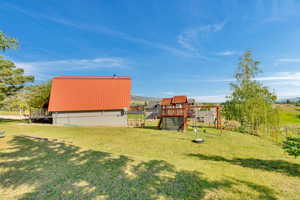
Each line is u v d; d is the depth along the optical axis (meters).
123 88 20.89
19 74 17.20
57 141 7.76
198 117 23.20
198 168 4.69
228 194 3.16
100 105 18.56
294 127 14.02
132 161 4.95
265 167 5.26
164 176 3.91
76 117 17.77
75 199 2.83
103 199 2.85
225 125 17.00
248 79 17.12
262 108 14.13
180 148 7.87
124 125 19.05
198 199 2.94
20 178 3.63
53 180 3.56
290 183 3.87
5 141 7.25
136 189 3.23
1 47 6.40
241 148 8.14
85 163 4.63
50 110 16.95
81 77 21.22
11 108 17.20
